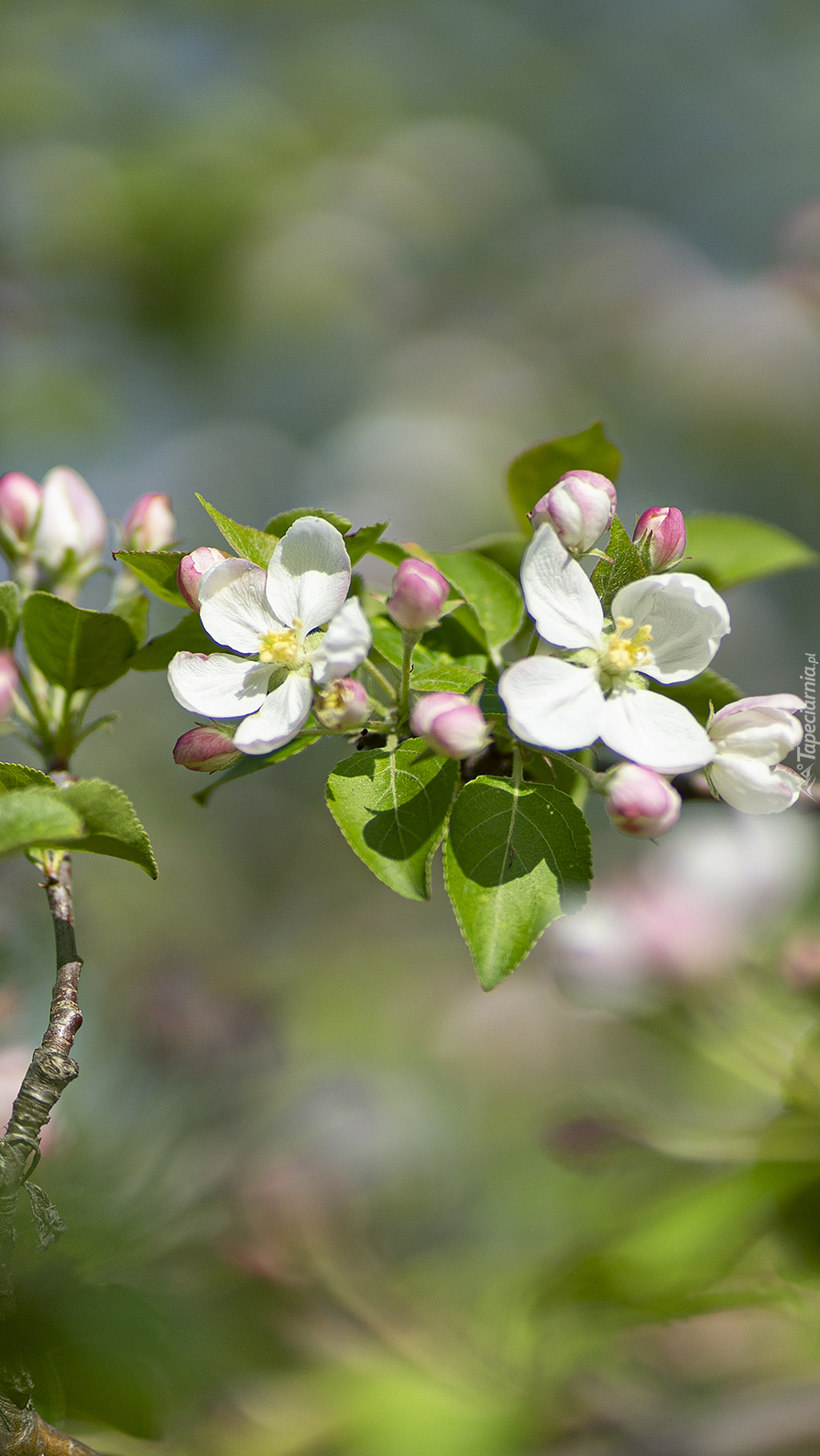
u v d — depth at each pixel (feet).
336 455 6.52
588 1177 3.04
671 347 6.60
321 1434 2.99
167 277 6.81
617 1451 2.92
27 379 6.32
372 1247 3.20
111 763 5.59
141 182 6.67
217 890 5.46
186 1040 3.21
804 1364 3.07
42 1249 2.43
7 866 2.92
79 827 2.41
